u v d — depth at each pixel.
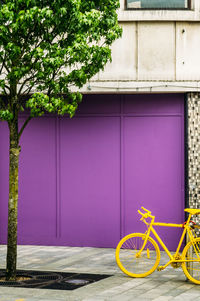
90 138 12.23
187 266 8.62
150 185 11.95
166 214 11.86
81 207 12.27
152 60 11.87
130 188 12.05
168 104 11.91
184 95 11.87
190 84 11.68
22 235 12.49
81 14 8.48
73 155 12.31
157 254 8.99
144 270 9.01
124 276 9.06
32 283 8.53
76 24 8.55
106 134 12.17
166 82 11.74
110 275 9.14
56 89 8.68
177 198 11.82
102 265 10.10
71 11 8.45
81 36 8.62
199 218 11.60
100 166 12.20
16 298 7.55
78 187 12.29
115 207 12.12
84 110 12.25
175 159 11.86
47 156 12.41
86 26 8.64
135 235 9.10
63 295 7.72
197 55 11.84
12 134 9.06
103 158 12.18
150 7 11.87
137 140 12.03
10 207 8.96
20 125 12.48
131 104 12.06
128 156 12.07
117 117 12.12
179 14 11.77
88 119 12.24
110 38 9.25
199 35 11.88
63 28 8.84
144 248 9.05
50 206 12.40
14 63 8.92
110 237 12.14
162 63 11.85
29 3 8.41
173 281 8.69
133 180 12.04
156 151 11.95
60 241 12.35
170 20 11.80
